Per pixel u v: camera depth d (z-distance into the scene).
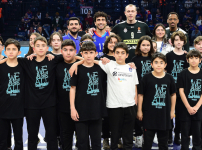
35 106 3.19
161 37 4.39
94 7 14.82
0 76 3.18
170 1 15.43
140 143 3.79
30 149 3.24
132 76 3.25
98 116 3.11
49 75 3.27
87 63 3.18
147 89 3.30
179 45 3.80
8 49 3.15
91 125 3.17
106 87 3.41
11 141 3.96
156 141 4.08
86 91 3.11
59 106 3.36
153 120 3.23
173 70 3.87
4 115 3.15
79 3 14.84
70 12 13.77
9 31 13.66
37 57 3.30
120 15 13.55
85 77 3.12
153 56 3.26
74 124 3.35
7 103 3.16
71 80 3.09
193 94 3.39
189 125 3.41
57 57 3.37
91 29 4.32
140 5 15.12
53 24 12.34
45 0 14.70
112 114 3.22
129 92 3.22
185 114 3.40
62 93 3.31
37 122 3.23
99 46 4.30
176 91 3.43
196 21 13.36
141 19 13.84
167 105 3.25
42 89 3.21
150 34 4.72
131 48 4.52
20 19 14.24
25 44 7.35
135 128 3.81
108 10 14.94
